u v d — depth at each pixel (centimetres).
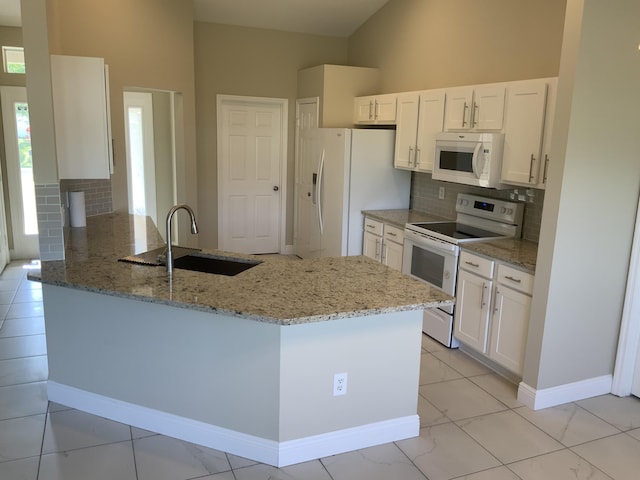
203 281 263
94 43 426
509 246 373
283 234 680
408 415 282
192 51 525
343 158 514
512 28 400
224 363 258
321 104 579
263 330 245
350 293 250
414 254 443
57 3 371
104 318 281
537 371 314
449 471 256
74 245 337
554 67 366
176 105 539
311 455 261
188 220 550
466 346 400
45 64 286
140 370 279
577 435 291
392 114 511
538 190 382
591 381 334
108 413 292
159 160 623
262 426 256
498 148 368
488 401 327
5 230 587
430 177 511
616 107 295
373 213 513
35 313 451
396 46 550
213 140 625
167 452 264
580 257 307
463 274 383
